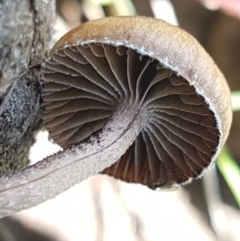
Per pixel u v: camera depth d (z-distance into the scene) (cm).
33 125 13
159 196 24
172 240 23
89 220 22
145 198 24
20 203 11
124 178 15
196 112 12
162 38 11
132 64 11
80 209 22
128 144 12
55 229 21
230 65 28
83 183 22
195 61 11
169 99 12
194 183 26
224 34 28
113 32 11
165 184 14
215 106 11
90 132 14
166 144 13
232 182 19
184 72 11
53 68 12
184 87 11
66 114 13
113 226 22
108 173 15
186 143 13
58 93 13
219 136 12
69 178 12
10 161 13
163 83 12
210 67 11
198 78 11
